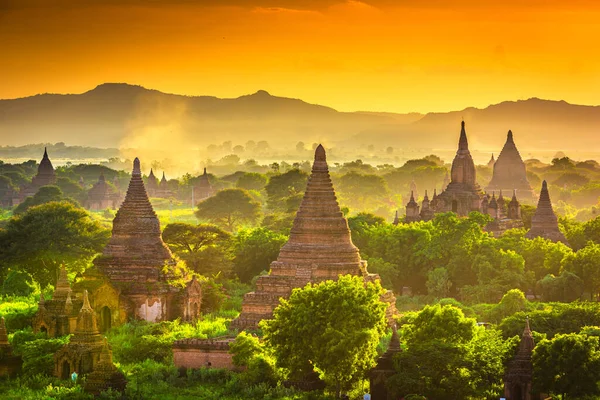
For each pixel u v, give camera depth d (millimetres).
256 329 155125
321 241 161250
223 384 131750
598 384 117875
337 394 125062
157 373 134125
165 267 175000
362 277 152375
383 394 122812
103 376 125688
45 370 136000
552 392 119438
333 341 122438
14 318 160875
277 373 130625
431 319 128750
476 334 129125
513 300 165125
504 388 121812
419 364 121250
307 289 130375
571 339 119125
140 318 170375
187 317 171625
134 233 177125
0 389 130000
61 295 158875
